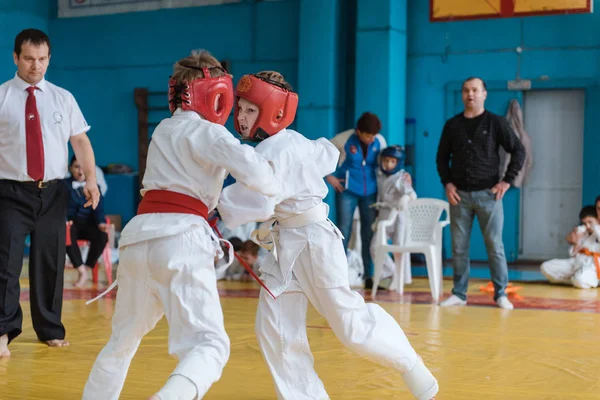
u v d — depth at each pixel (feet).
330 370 12.97
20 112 14.02
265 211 9.23
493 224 21.36
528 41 35.99
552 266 28.35
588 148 35.14
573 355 14.57
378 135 26.40
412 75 37.81
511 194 36.27
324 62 36.17
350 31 38.14
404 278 28.07
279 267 9.96
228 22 40.11
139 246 8.69
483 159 21.15
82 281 26.21
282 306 9.96
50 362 13.55
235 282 28.02
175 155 8.81
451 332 17.21
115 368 9.12
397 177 25.44
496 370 13.21
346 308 9.81
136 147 41.91
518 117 36.14
